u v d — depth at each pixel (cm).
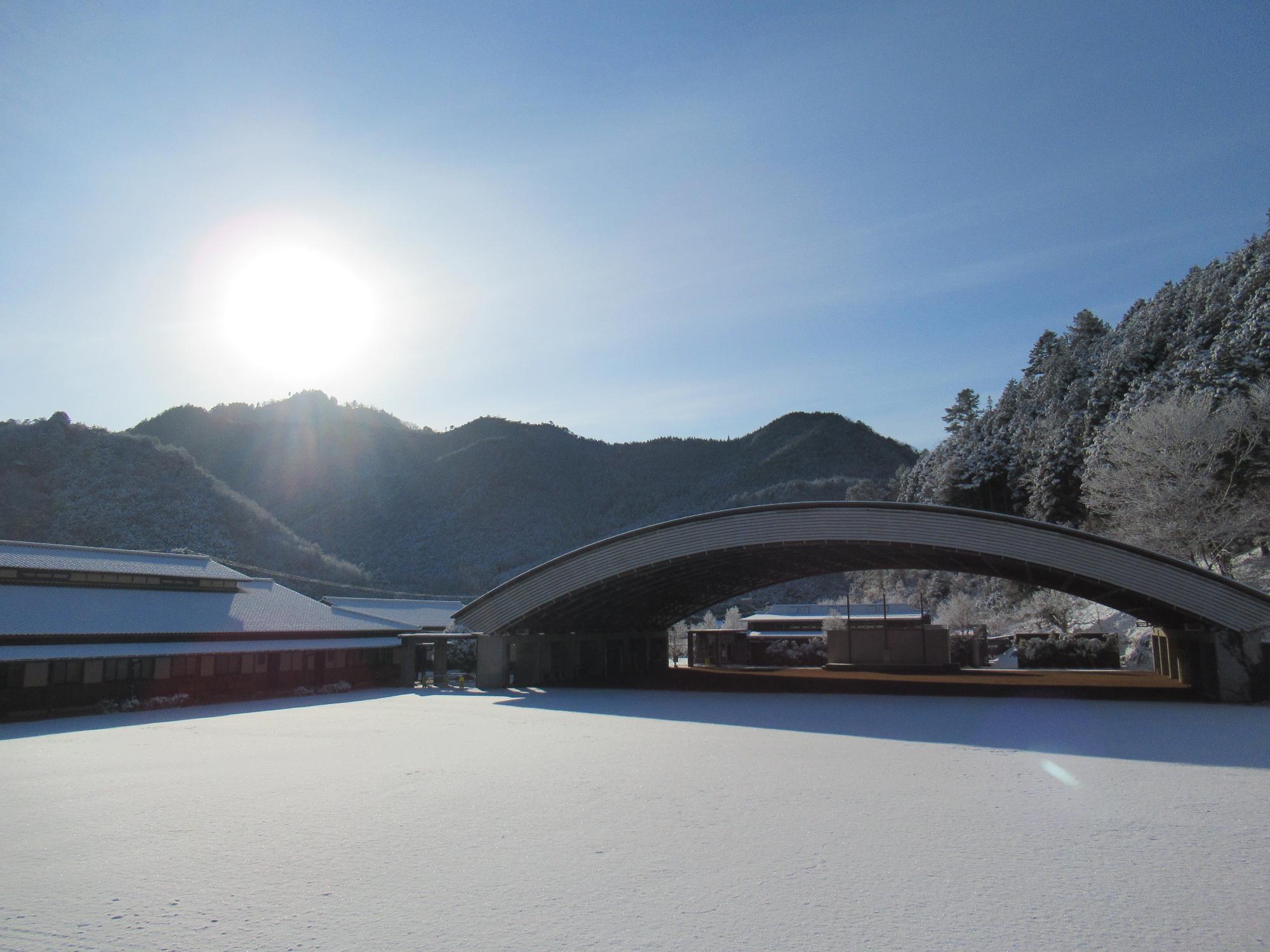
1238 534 4344
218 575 3538
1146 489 4428
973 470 8262
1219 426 4400
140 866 845
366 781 1320
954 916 688
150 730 2062
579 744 1733
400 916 692
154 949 622
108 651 2536
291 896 747
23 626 2469
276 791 1239
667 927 665
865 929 659
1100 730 1914
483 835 970
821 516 2814
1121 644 4959
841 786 1262
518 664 3581
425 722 2198
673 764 1470
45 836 970
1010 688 3164
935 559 3209
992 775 1349
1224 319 6000
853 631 4928
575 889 763
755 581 4478
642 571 3078
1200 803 1123
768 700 2764
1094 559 2575
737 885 773
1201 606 2495
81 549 3228
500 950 616
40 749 1725
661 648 5331
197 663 2881
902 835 962
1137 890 755
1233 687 2522
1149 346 6688
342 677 3478
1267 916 683
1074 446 6425
